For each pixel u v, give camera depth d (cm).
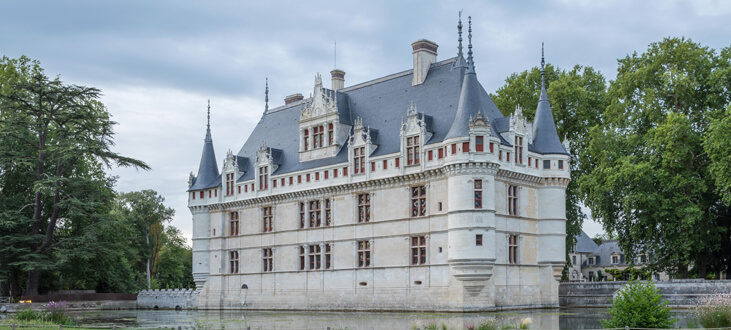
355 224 6719
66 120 7862
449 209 5916
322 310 6912
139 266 12112
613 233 7306
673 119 6350
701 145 6384
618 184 6594
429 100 6650
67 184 7788
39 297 7881
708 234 6506
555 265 6444
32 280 7938
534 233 6481
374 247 6544
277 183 7525
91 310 8294
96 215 7731
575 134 7881
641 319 3344
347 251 6762
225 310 7681
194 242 8338
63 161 7838
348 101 7512
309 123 7338
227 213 8144
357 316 5759
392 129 6744
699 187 6325
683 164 6625
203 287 8200
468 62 6184
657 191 6600
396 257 6356
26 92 7981
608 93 7356
